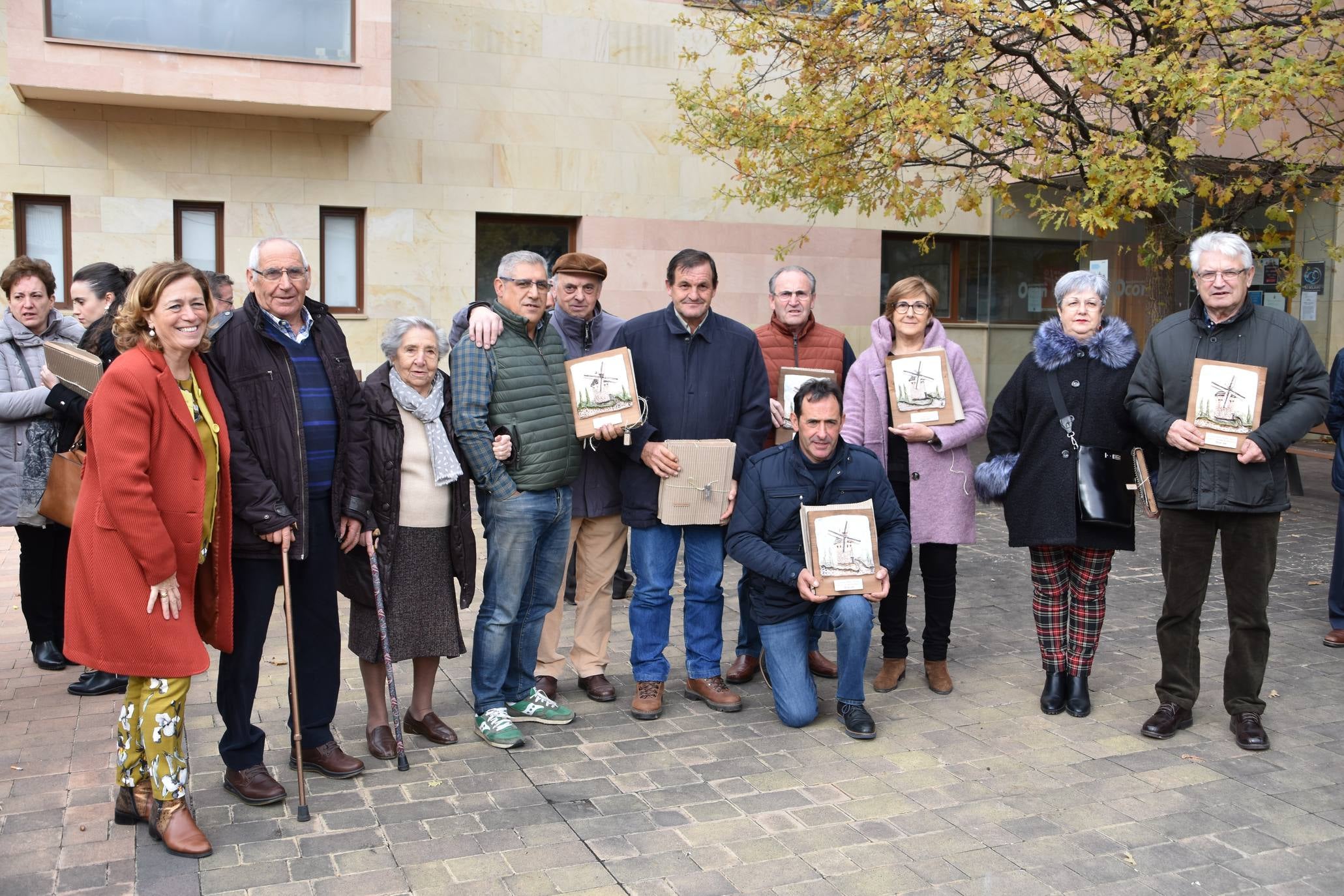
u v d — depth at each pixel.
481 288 13.60
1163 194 7.71
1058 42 9.66
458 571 4.68
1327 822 4.11
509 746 4.79
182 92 11.07
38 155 11.41
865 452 5.27
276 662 5.97
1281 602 7.36
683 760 4.68
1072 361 5.18
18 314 5.65
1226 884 3.65
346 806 4.19
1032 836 3.98
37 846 3.84
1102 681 5.74
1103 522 4.98
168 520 3.70
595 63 13.46
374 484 4.52
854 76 9.20
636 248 13.88
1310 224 13.29
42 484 5.57
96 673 5.43
